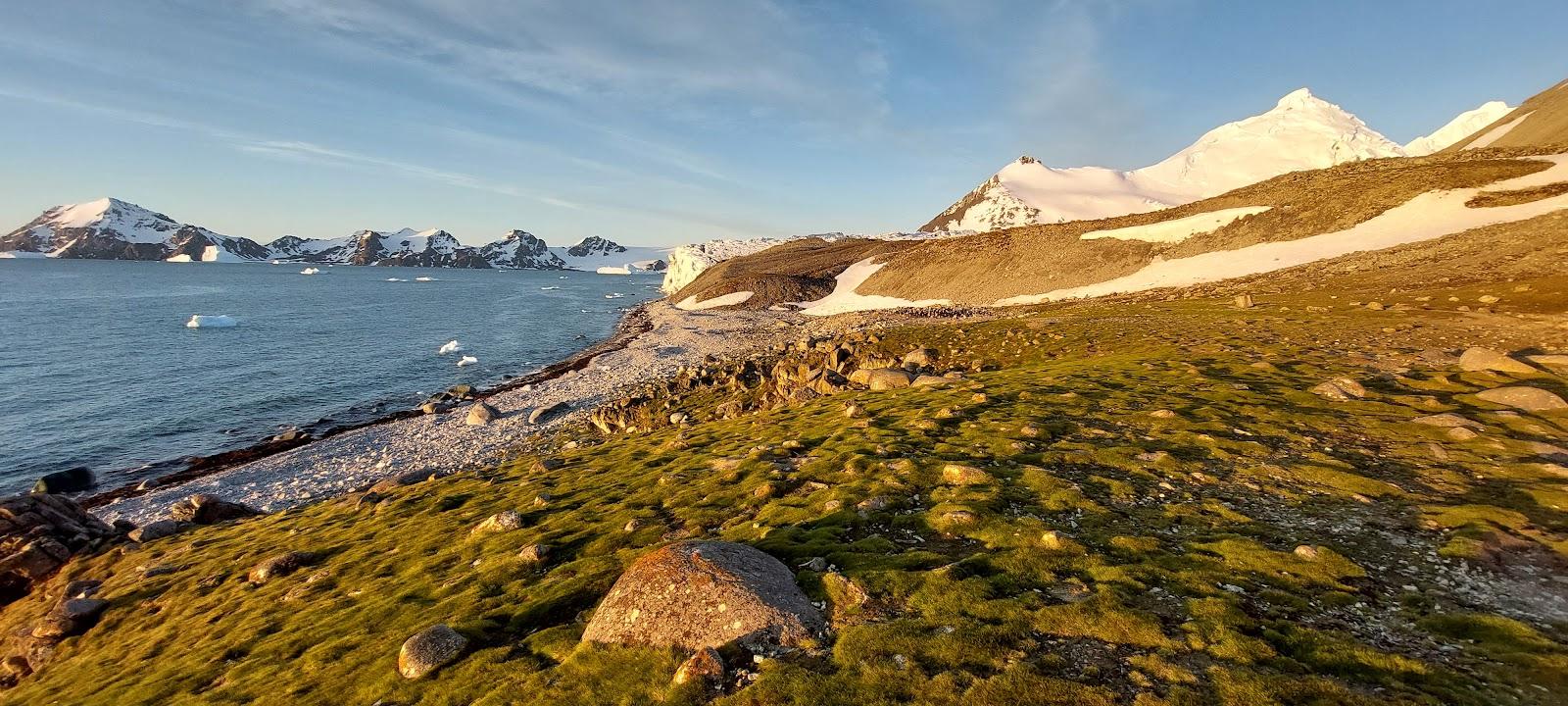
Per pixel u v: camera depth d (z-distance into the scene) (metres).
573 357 108.94
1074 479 19.56
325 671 14.83
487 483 31.39
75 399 71.19
